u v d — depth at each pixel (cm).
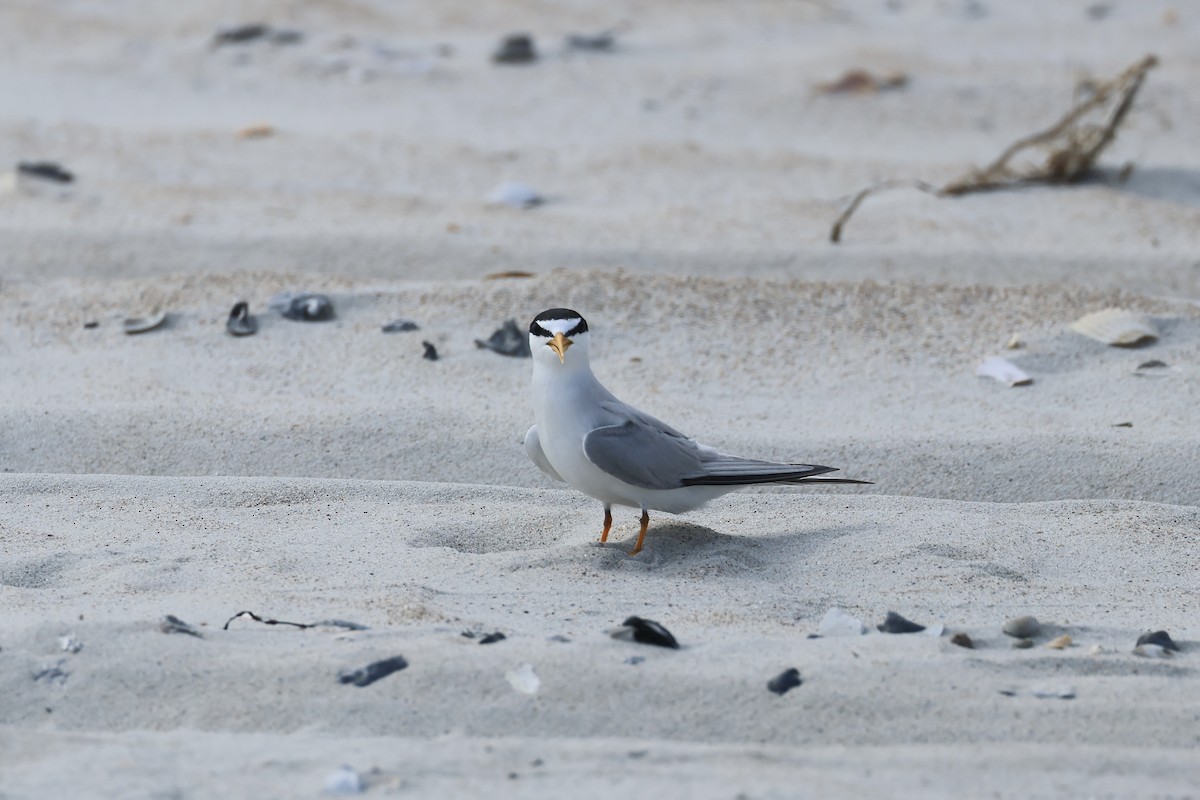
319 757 588
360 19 2769
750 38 2773
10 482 968
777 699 645
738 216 1786
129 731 621
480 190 1895
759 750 604
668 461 843
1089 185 1950
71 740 604
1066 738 623
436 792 560
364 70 2450
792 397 1184
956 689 661
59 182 1856
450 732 620
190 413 1125
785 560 863
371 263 1592
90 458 1062
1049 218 1802
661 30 2806
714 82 2448
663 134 2175
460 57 2572
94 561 822
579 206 1834
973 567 847
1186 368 1230
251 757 588
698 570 832
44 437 1084
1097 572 854
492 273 1529
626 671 660
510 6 2884
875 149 2134
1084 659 698
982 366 1235
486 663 663
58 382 1191
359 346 1268
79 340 1285
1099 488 1027
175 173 1919
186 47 2573
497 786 566
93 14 2747
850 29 2855
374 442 1088
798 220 1773
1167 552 885
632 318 1323
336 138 2105
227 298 1365
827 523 933
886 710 641
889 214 1806
